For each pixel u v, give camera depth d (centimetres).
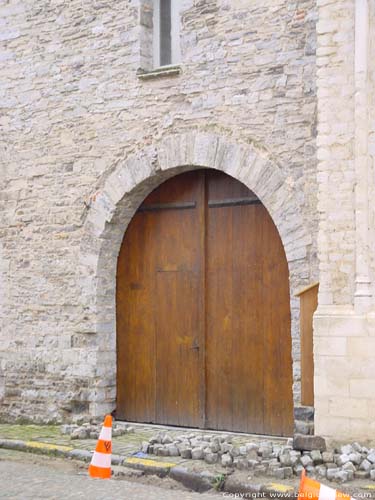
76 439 976
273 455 808
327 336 823
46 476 805
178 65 1010
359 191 820
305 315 865
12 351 1128
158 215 1058
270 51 948
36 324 1109
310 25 923
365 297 812
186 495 730
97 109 1070
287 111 933
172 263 1045
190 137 994
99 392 1055
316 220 905
